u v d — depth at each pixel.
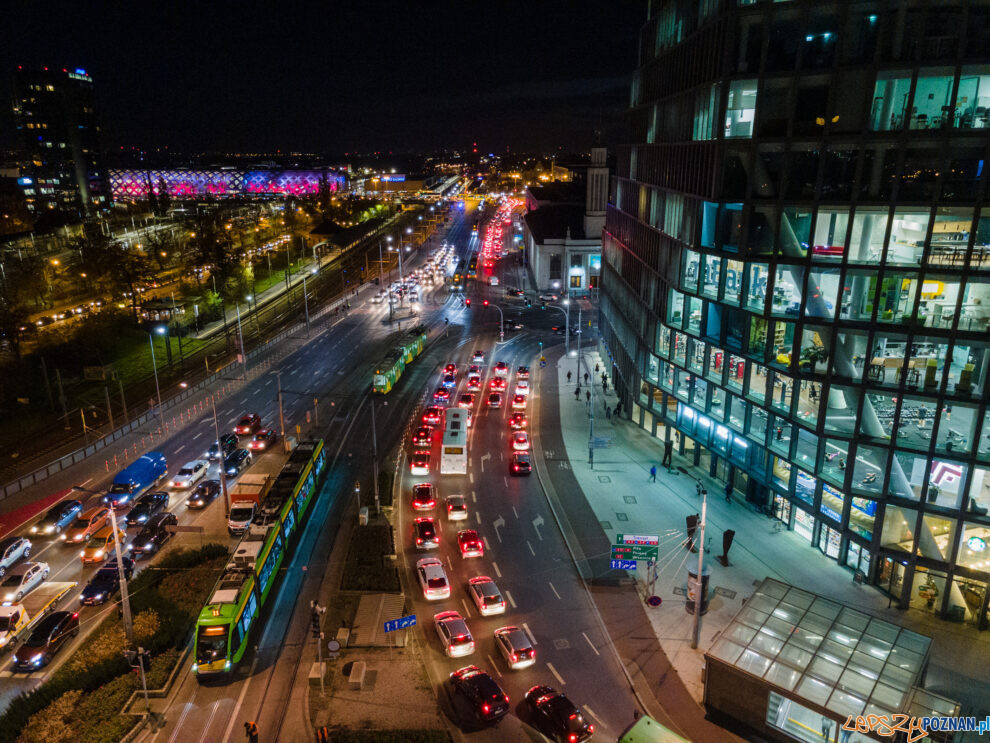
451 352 101.69
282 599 43.56
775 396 47.97
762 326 47.81
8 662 38.38
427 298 139.38
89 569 47.31
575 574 46.16
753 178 44.81
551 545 49.78
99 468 63.19
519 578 45.69
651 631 40.22
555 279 142.50
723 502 55.62
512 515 54.19
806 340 44.28
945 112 37.75
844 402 43.50
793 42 41.75
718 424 54.88
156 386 79.31
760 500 54.19
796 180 42.97
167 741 32.19
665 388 62.12
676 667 37.16
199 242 140.50
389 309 129.88
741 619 35.84
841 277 41.47
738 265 48.34
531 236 155.88
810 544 49.22
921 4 37.19
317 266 170.75
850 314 42.25
